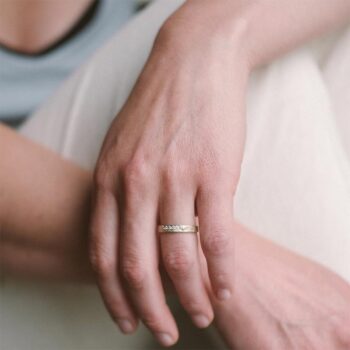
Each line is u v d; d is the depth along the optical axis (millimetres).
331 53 446
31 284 393
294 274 366
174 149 353
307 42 432
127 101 387
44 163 360
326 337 360
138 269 338
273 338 362
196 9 420
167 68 389
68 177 361
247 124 407
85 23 699
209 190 344
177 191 343
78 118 441
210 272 341
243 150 368
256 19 412
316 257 381
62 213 354
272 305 362
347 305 363
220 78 381
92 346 416
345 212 382
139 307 348
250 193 394
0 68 677
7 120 701
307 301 363
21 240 358
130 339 415
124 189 346
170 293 369
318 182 386
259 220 391
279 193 389
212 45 393
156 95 378
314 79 422
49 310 404
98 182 355
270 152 397
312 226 382
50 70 695
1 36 668
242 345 366
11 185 347
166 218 340
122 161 353
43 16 669
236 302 363
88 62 479
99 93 440
